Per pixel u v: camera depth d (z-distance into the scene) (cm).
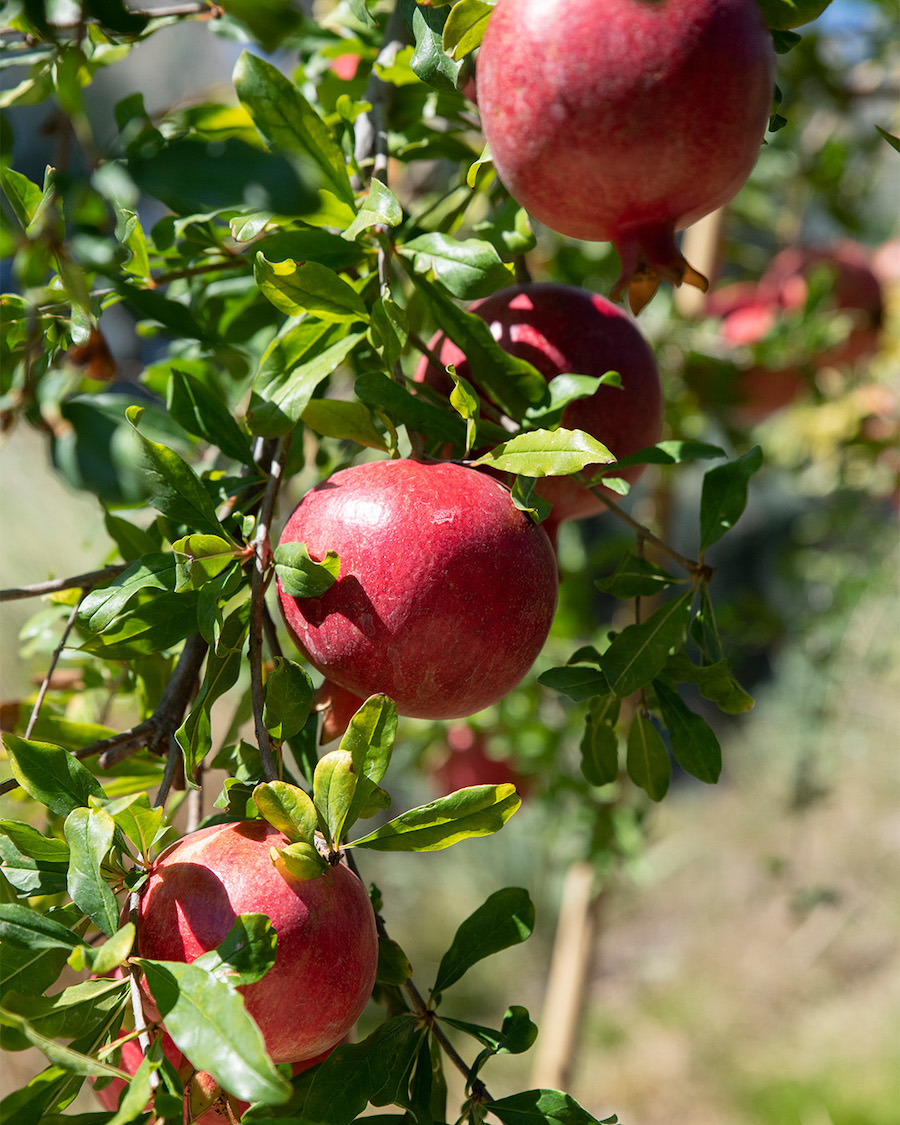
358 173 134
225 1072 73
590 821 261
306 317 120
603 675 120
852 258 302
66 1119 85
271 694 102
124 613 110
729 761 712
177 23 153
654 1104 511
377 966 105
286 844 93
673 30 95
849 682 377
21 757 98
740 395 285
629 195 102
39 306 119
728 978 586
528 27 98
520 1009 107
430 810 94
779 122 119
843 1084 491
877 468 350
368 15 135
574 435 103
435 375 129
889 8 296
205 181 79
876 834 611
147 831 95
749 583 768
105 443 139
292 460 145
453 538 99
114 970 90
